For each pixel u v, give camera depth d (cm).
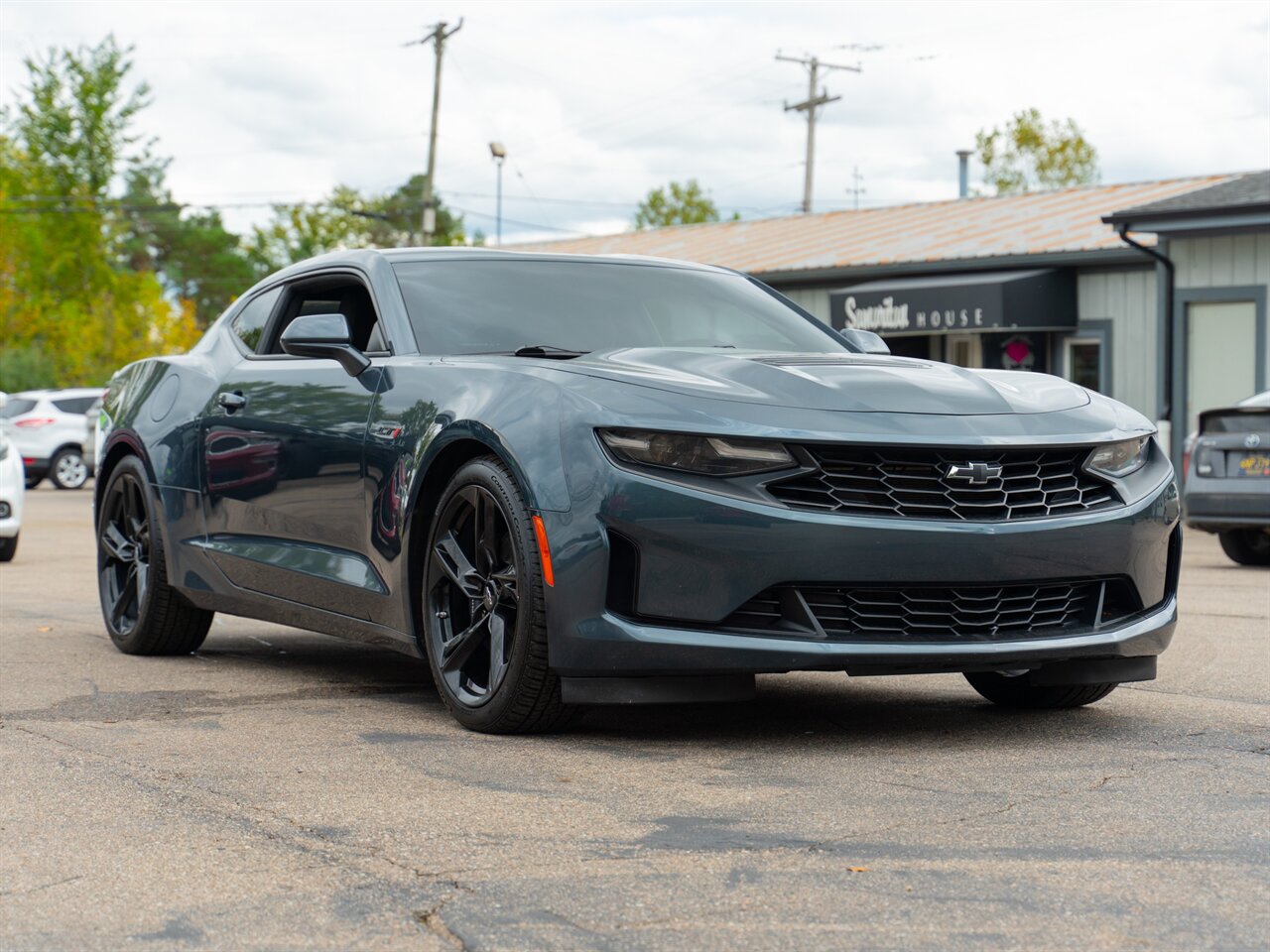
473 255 487
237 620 652
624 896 246
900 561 353
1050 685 411
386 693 452
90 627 631
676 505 350
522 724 378
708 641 350
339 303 494
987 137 4819
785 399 367
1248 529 1002
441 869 262
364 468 427
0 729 391
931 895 246
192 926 233
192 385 534
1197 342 1636
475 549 391
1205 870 261
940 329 1792
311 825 292
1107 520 376
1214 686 470
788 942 223
